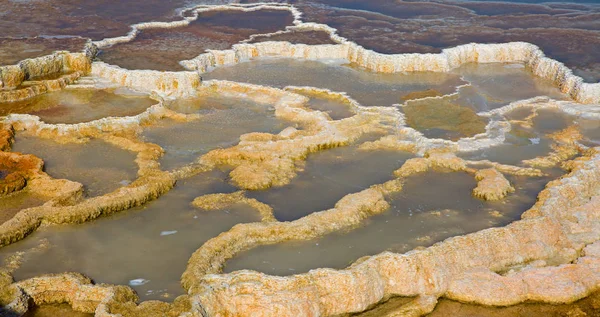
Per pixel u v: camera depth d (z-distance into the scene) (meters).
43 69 32.75
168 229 20.61
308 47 38.19
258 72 35.62
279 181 23.62
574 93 31.80
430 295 17.64
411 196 22.77
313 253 19.36
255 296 16.45
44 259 18.95
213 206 21.83
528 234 19.67
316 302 16.64
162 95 31.66
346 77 35.00
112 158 25.22
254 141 26.28
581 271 18.36
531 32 41.75
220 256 18.88
